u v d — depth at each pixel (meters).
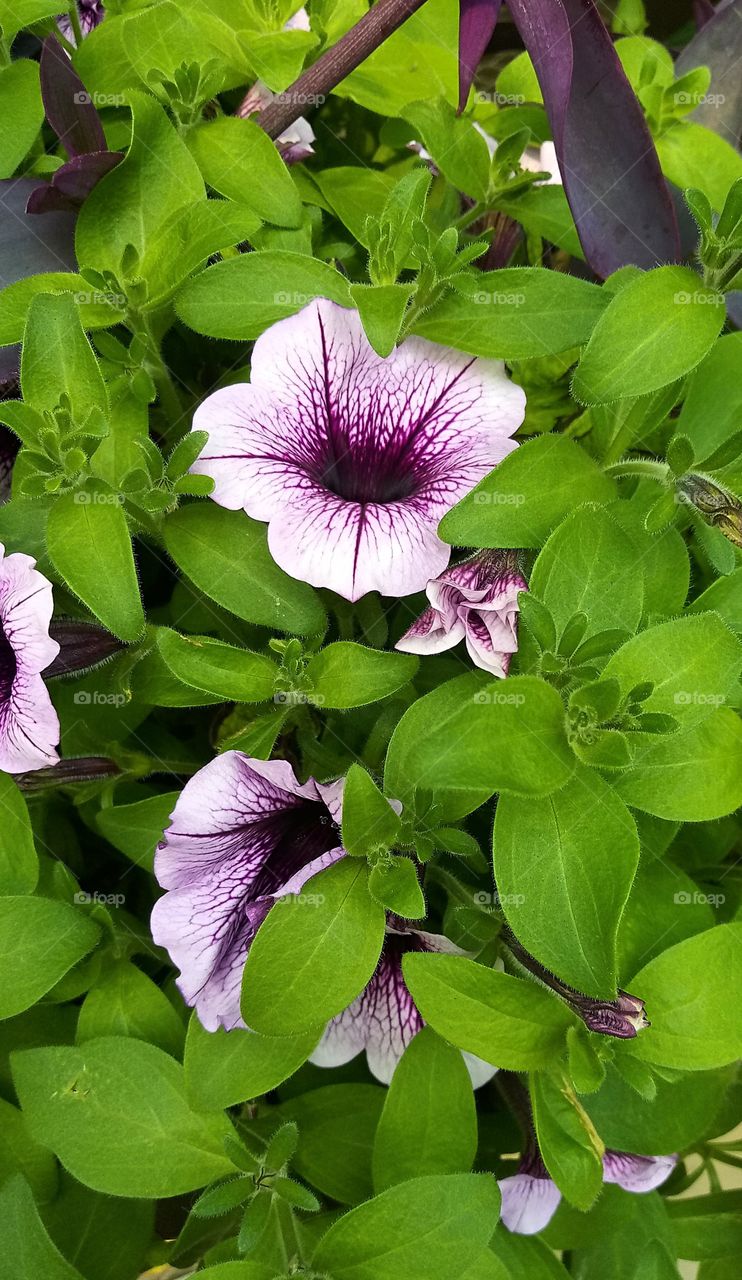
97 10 0.29
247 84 0.27
